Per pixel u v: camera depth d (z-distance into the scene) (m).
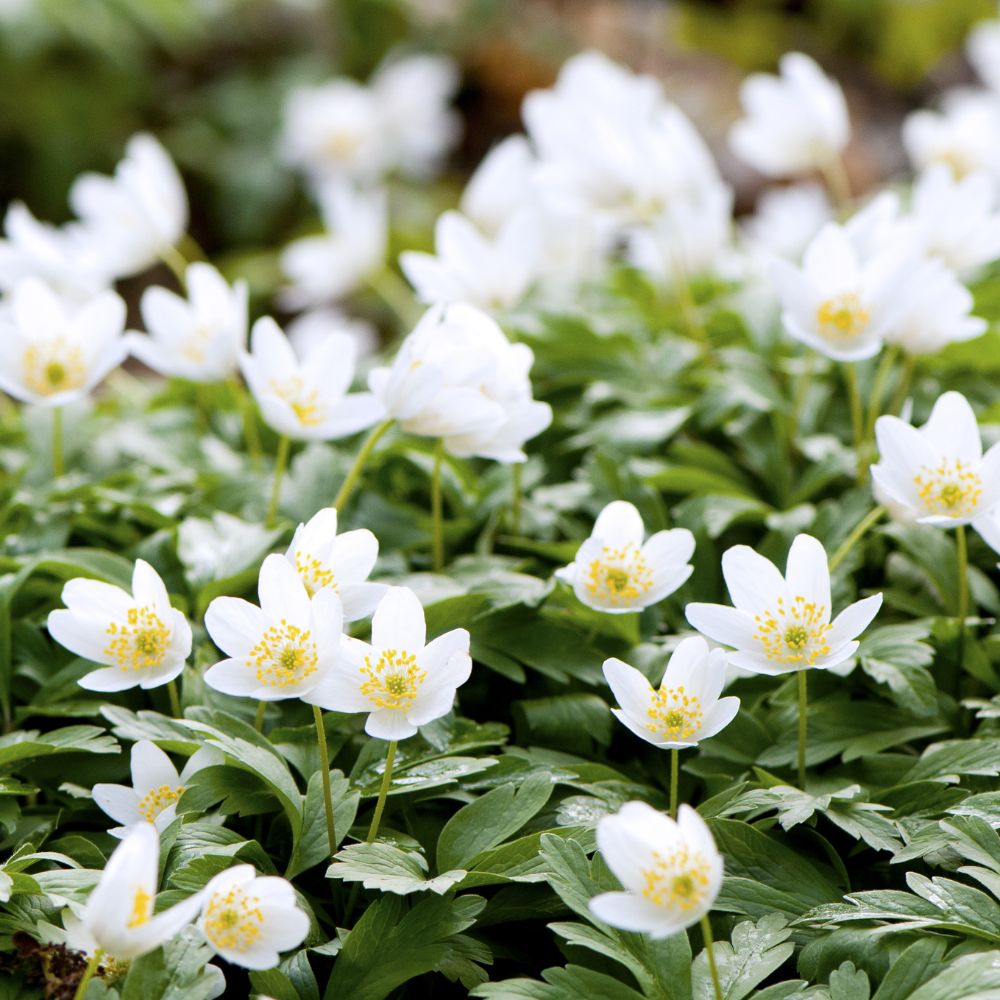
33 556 1.03
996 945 0.94
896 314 1.02
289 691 0.94
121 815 0.97
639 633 1.02
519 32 2.53
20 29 2.12
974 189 1.09
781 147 1.16
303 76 2.42
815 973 0.94
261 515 1.07
